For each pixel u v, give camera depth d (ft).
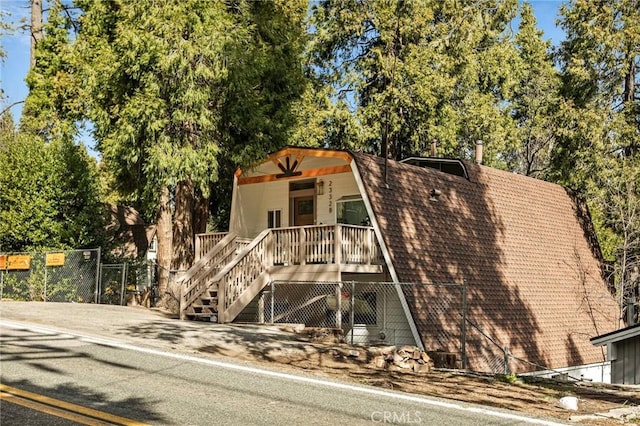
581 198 93.30
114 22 84.43
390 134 116.37
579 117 105.40
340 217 67.51
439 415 24.36
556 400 30.42
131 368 30.58
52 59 103.14
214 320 55.88
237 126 78.38
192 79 72.08
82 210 84.12
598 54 107.14
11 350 33.78
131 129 71.67
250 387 27.81
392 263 55.16
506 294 65.57
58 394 24.93
